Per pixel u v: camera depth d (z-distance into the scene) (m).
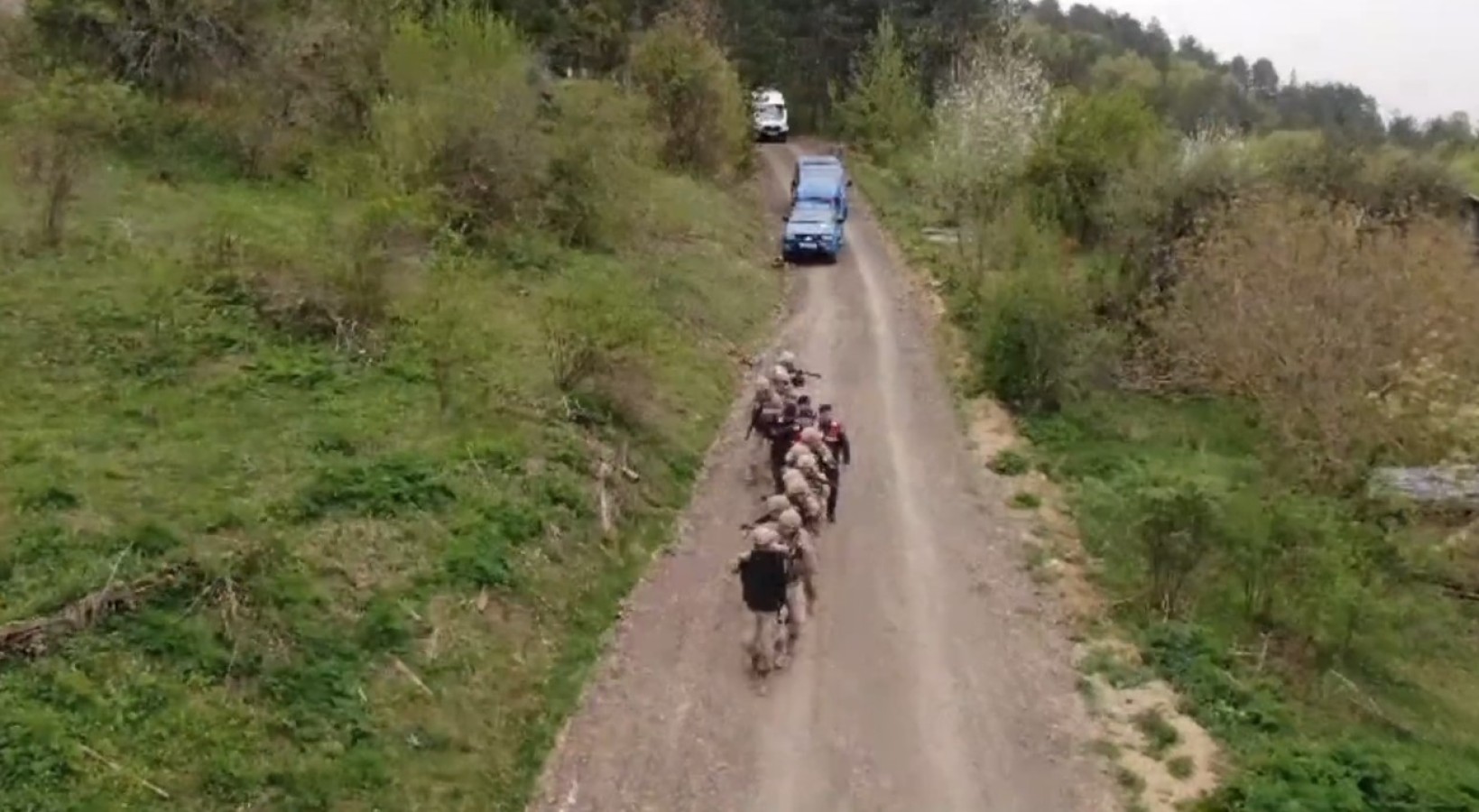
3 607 10.99
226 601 11.77
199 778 10.08
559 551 15.03
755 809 11.65
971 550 17.22
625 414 18.97
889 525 17.92
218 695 10.93
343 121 27.53
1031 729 13.07
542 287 23.56
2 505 12.36
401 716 11.62
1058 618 15.45
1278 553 16.20
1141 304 26.73
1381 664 15.57
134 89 25.89
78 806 9.42
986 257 30.27
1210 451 22.02
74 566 11.66
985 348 23.89
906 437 21.48
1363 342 21.45
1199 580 16.09
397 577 13.30
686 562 16.31
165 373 16.22
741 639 14.52
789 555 13.94
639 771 12.06
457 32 30.09
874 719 13.12
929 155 41.78
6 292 17.20
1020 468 20.28
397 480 14.70
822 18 63.03
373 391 17.08
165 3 26.70
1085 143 33.22
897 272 33.75
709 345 24.78
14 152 19.73
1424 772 12.67
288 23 27.58
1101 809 11.82
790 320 28.52
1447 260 24.38
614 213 28.14
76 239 19.27
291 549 12.96
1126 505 18.34
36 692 10.30
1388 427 21.16
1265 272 22.80
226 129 25.77
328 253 19.83
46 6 25.83
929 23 61.66
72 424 14.51
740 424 21.33
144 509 12.85
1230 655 14.55
